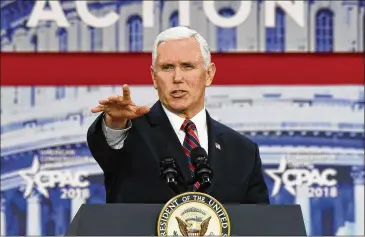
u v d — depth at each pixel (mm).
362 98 14508
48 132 14352
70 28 14594
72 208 14289
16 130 14312
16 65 14461
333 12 14672
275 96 14461
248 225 6496
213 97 14414
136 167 7461
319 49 14648
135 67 14570
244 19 14656
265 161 14367
